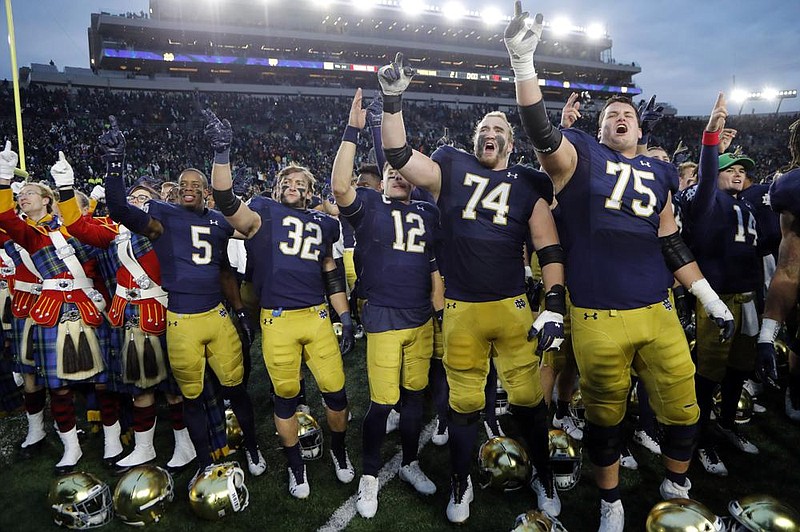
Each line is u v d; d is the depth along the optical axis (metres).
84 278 3.58
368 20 41.53
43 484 3.40
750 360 3.35
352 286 6.28
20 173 4.07
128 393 3.80
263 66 37.69
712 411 3.87
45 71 32.69
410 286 3.05
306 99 37.72
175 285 3.14
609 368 2.43
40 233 3.50
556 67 47.66
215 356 3.26
